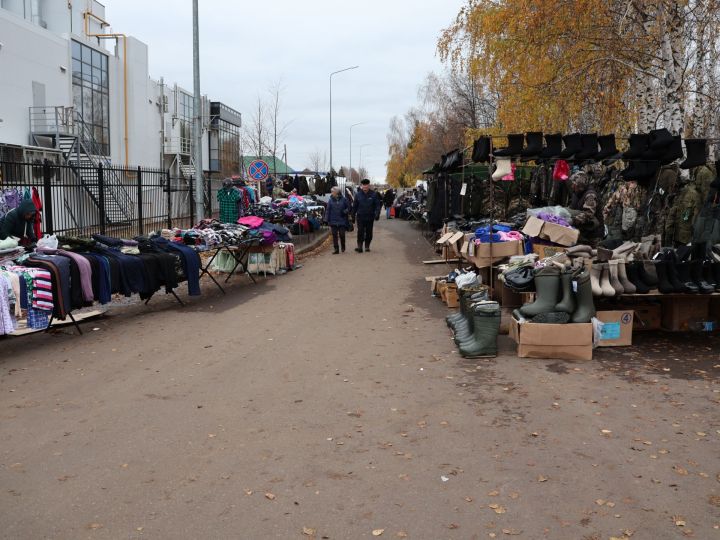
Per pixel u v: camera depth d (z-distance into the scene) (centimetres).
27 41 2161
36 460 422
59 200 1356
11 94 2075
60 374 623
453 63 1759
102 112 2753
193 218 1812
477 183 1389
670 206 869
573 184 977
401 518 346
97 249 840
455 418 497
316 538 327
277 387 580
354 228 2850
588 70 1310
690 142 805
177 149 3491
